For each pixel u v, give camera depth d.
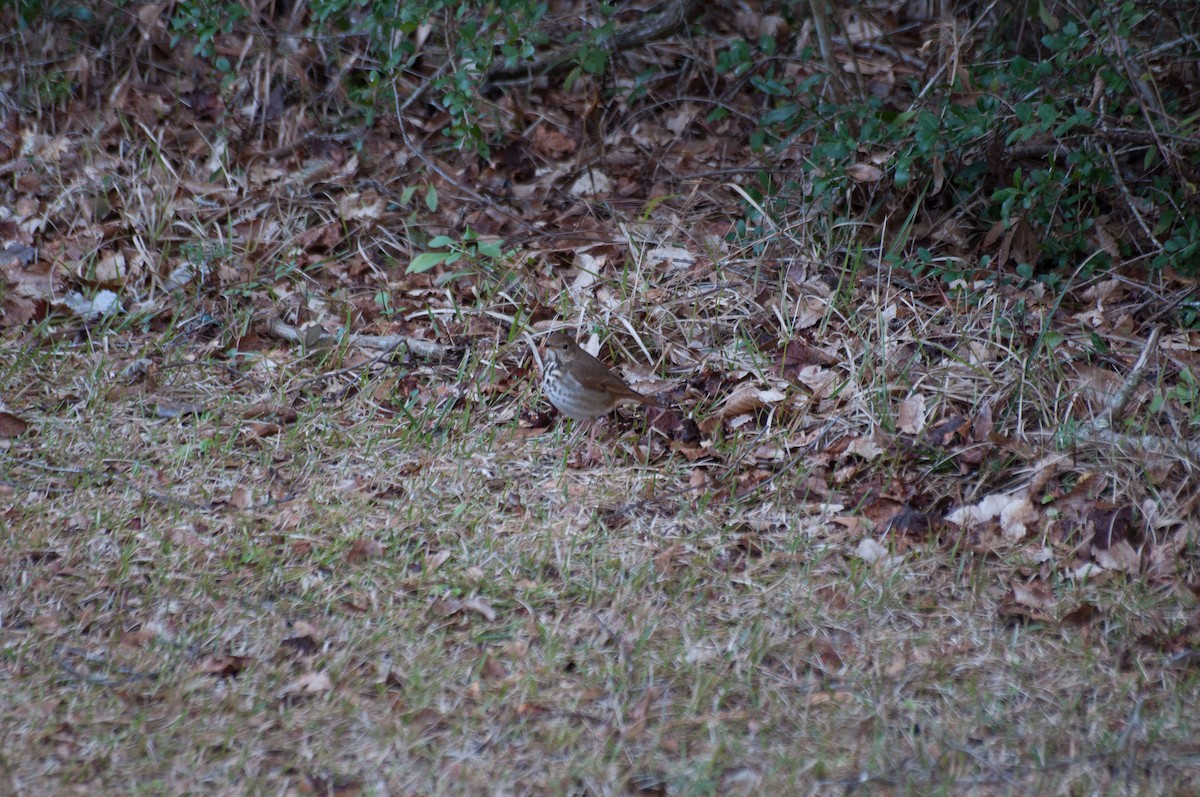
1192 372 10.62
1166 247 11.91
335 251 13.47
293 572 8.87
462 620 8.42
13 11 15.97
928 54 14.70
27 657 7.94
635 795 6.86
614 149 15.02
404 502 9.78
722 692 7.72
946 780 6.92
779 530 9.51
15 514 9.45
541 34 14.69
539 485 10.05
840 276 12.16
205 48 14.53
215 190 13.96
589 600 8.64
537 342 11.76
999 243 12.77
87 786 6.88
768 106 15.34
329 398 11.24
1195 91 13.35
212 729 7.36
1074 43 11.73
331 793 6.88
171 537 9.22
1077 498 9.49
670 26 15.86
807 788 6.90
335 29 15.34
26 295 12.59
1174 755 7.16
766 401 10.78
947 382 10.77
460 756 7.18
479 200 14.03
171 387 11.34
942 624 8.47
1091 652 8.16
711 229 13.29
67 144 14.55
